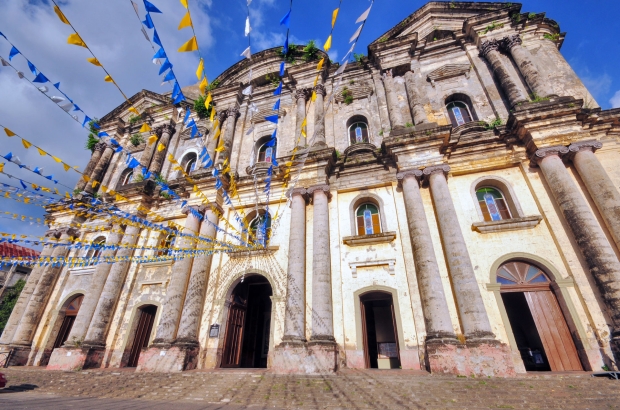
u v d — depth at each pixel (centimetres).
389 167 1516
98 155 2409
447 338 1038
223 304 1438
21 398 919
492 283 1162
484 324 1044
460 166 1409
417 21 2103
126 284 1644
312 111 1925
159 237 1742
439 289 1130
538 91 1430
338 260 1370
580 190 1202
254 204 1634
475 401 761
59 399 912
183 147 2186
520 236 1219
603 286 998
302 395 852
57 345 1678
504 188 1345
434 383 871
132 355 1498
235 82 2267
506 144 1386
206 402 863
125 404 825
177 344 1301
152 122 2391
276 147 1889
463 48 1827
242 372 1127
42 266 1867
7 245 2508
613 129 1283
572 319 1046
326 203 1464
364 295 1330
